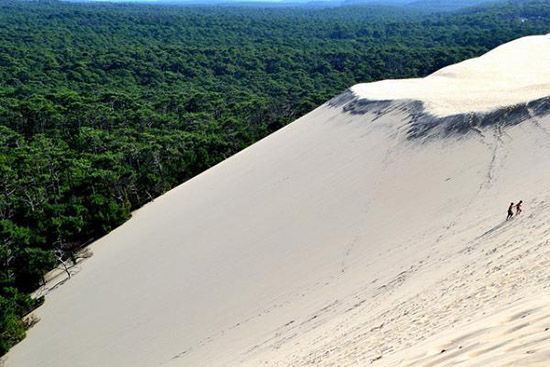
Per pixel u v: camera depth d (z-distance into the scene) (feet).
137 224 128.88
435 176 73.87
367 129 107.14
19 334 88.94
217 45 652.07
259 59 510.58
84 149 216.54
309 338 42.57
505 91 96.94
